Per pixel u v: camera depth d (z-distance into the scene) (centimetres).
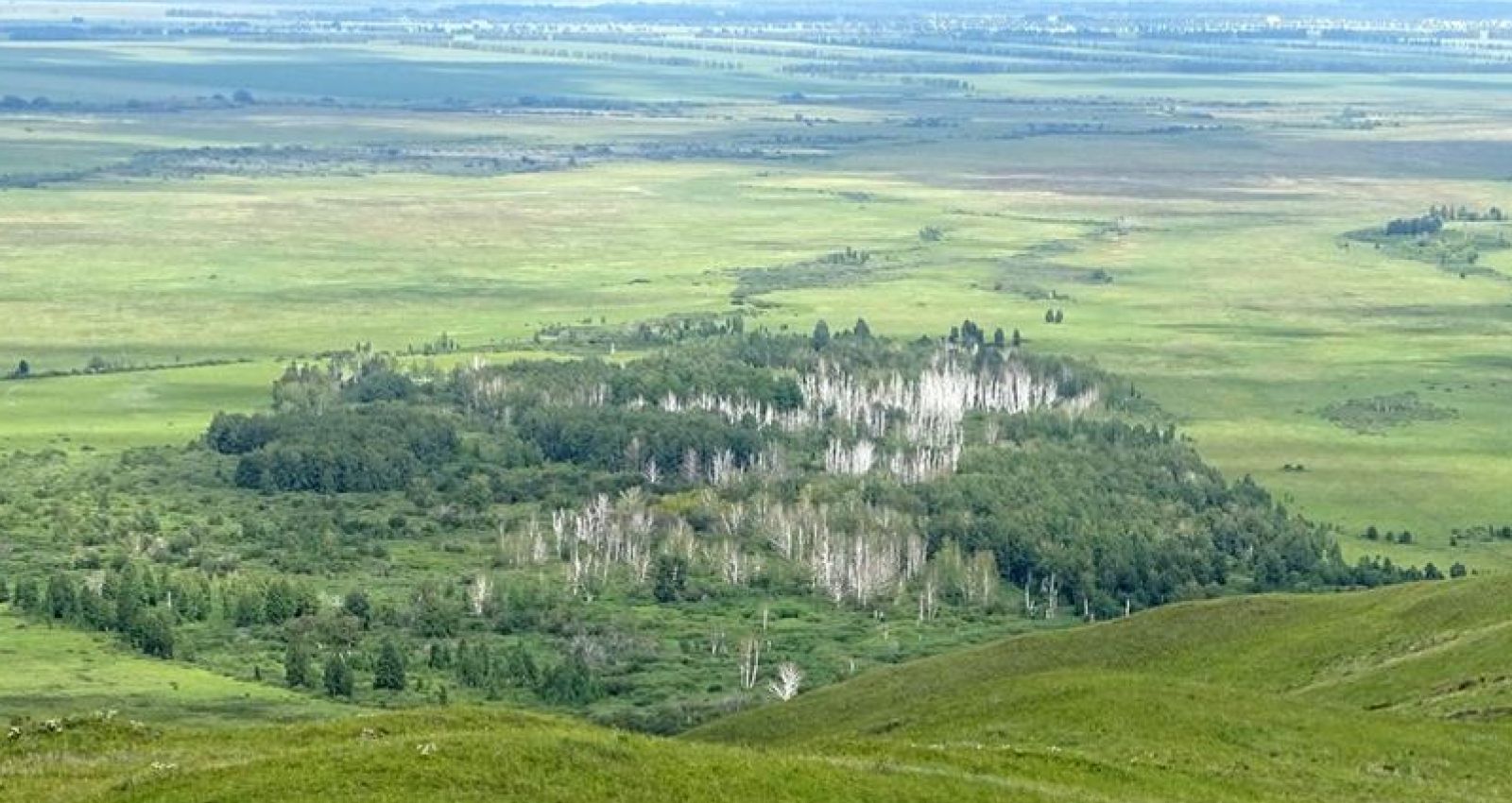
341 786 11356
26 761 13425
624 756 12119
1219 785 13575
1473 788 13825
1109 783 13412
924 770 12988
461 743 12100
